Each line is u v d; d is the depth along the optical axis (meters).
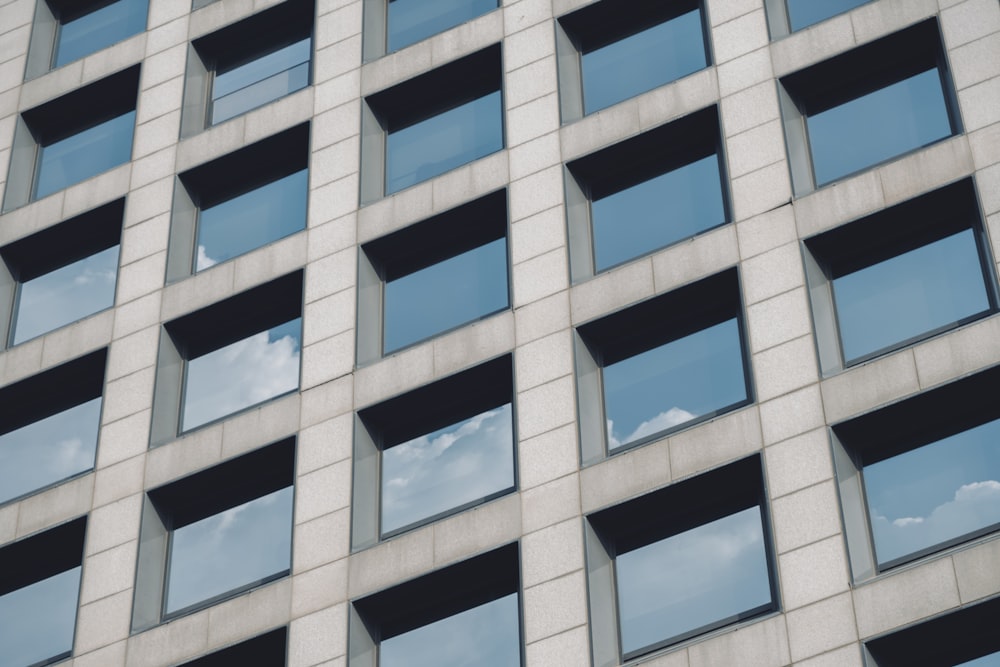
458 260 49.59
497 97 52.38
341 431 46.28
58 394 52.94
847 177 44.69
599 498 42.19
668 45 51.12
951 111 45.69
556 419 43.81
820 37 47.50
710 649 39.06
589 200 48.84
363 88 53.03
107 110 59.19
